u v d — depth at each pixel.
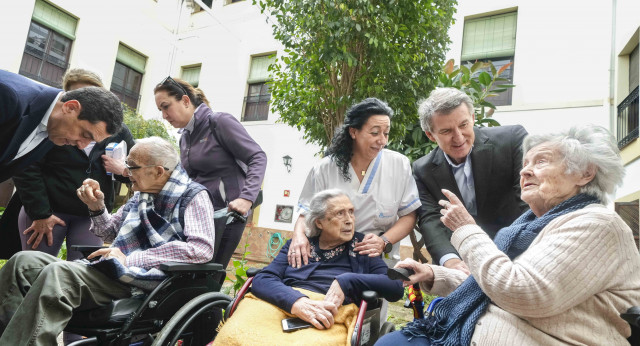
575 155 1.24
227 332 1.56
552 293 1.07
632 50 5.89
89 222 2.54
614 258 1.09
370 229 2.12
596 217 1.12
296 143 8.99
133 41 10.41
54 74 9.04
